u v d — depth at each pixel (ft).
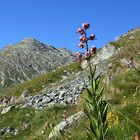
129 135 28.40
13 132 127.24
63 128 73.36
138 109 54.90
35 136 91.86
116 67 92.32
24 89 227.40
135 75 81.46
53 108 125.80
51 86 184.85
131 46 98.02
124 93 77.56
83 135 61.67
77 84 147.64
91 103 26.32
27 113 140.56
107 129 26.32
